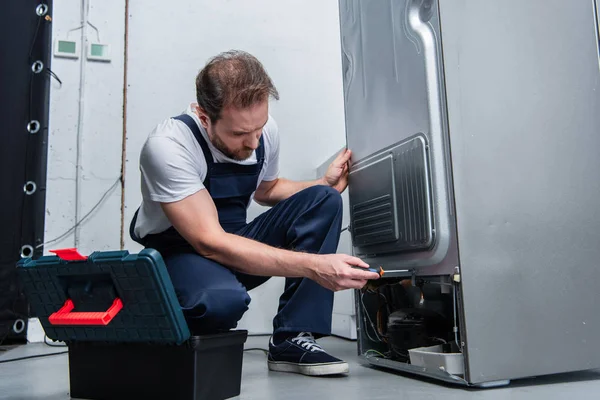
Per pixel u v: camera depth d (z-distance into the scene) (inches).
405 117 51.9
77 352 46.2
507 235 46.5
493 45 48.9
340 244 92.3
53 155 103.7
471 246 45.1
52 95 104.9
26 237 99.4
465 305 44.1
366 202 59.7
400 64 52.9
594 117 52.1
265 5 114.3
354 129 63.1
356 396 43.0
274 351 57.2
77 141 104.4
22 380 55.9
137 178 105.0
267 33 113.8
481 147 46.8
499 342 44.8
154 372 41.7
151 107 106.7
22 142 101.7
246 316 103.6
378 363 57.7
